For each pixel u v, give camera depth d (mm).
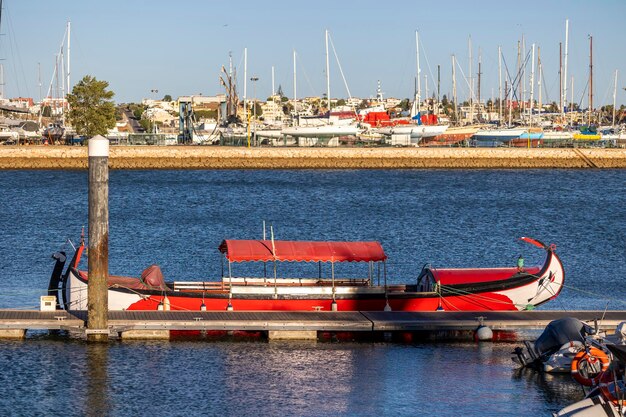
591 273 103312
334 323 68500
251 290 73750
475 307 75812
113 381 58375
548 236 136875
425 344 68562
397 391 57656
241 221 154375
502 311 73438
